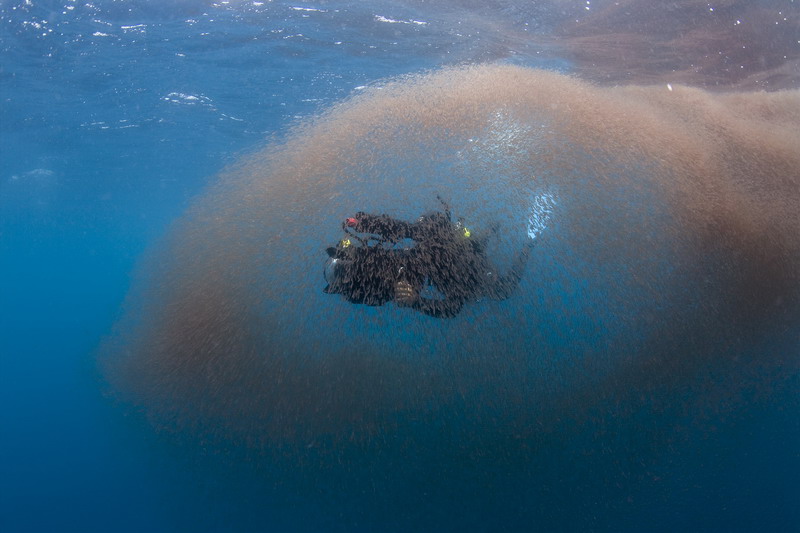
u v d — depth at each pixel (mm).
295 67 11148
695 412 5160
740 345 5008
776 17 7980
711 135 5750
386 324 4395
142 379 5270
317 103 12555
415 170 4695
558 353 4598
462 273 3867
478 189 4480
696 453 5246
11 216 29656
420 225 3900
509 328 4422
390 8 8930
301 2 8922
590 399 4859
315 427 4867
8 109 13094
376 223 3834
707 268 4871
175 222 5652
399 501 5289
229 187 5434
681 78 9547
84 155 17438
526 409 4832
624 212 4719
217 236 5250
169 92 12367
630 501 5031
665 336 4855
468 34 9406
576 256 4480
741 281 4922
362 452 5039
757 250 4973
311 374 4723
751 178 5336
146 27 9602
